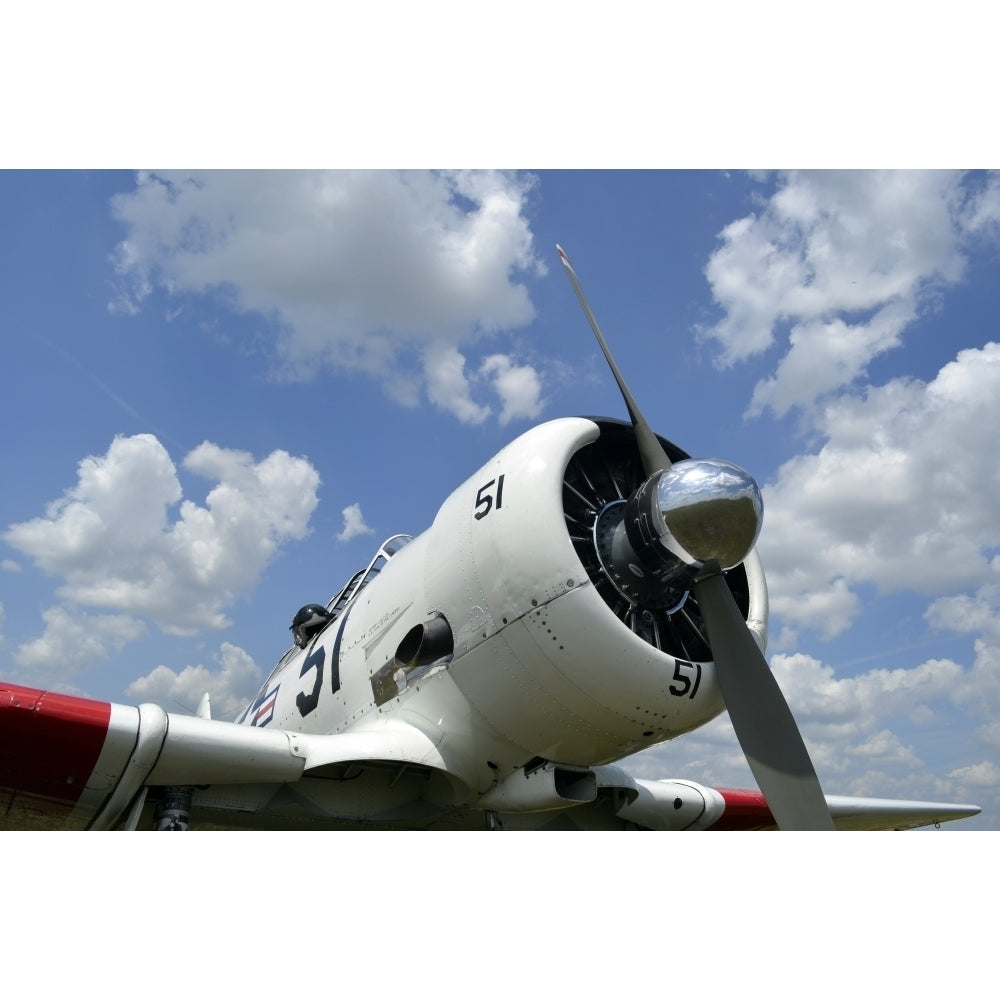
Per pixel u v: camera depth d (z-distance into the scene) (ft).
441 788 18.51
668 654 16.93
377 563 23.73
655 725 16.40
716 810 23.98
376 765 17.72
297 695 23.20
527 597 16.02
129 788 15.23
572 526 17.35
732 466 15.99
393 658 18.83
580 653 15.72
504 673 16.49
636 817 22.72
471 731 17.35
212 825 17.94
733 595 19.20
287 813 17.76
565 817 21.89
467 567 17.10
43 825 17.35
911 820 28.63
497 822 18.97
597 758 17.48
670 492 15.89
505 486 16.84
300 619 24.77
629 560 16.51
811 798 15.43
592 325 19.04
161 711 15.02
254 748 15.81
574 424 17.34
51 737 14.30
